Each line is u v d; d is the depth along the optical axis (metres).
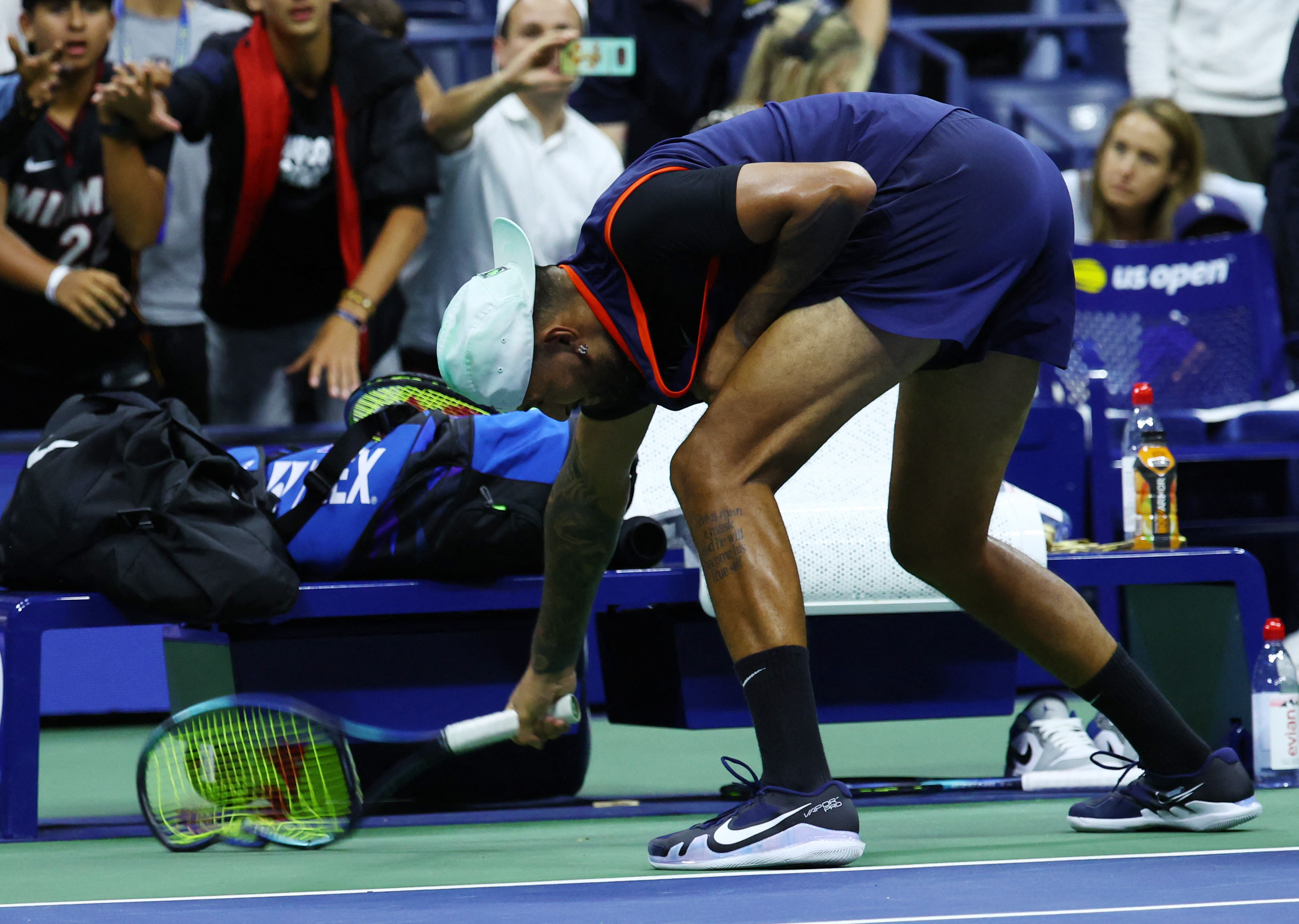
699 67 22.50
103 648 20.84
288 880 8.72
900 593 12.80
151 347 20.14
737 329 8.23
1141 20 25.94
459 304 8.39
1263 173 25.53
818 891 7.45
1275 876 7.76
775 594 8.11
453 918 6.97
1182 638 14.37
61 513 11.76
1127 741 9.84
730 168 7.90
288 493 12.67
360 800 10.03
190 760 10.20
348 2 20.06
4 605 11.72
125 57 20.56
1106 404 18.06
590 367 8.46
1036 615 9.44
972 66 32.84
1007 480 18.05
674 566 14.61
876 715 13.25
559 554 9.70
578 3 20.25
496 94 19.61
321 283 19.50
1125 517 14.93
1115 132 20.78
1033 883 7.62
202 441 12.29
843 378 8.12
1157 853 8.77
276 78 18.64
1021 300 8.59
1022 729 13.61
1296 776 13.18
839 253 7.98
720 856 8.27
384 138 19.14
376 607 12.29
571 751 13.23
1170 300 20.28
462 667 13.12
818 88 18.84
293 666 12.84
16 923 7.21
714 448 8.20
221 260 19.25
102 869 9.51
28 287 18.61
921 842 9.59
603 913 6.97
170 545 11.67
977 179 8.24
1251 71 25.20
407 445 12.44
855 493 13.46
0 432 19.02
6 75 18.47
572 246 21.20
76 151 19.03
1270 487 21.41
